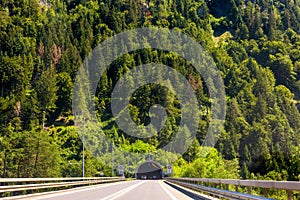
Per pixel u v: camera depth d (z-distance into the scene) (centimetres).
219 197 1892
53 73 16912
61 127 15675
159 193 2802
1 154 6300
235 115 17850
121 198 2198
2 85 16488
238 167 10994
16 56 18000
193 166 7994
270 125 17450
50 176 6569
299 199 1906
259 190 1872
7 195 2164
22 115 14675
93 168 9712
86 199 2125
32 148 6388
